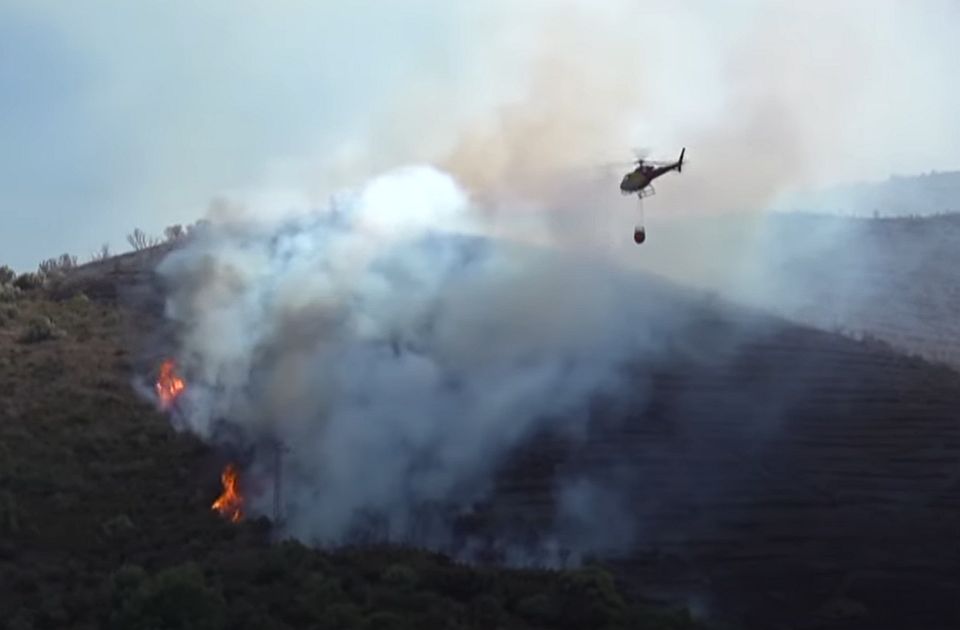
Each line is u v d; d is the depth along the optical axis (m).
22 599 61.06
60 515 72.62
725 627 59.31
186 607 56.91
